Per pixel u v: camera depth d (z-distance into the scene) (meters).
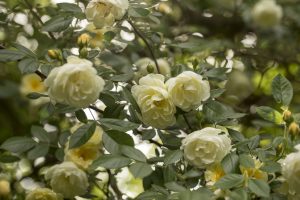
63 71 1.19
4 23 1.65
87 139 1.23
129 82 1.39
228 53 1.82
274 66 1.96
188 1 1.91
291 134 1.21
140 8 1.33
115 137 1.22
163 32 1.69
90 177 1.39
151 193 1.20
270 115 1.26
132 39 1.60
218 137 1.20
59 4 1.35
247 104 1.86
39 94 1.35
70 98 1.20
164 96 1.22
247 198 1.14
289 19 2.01
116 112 1.29
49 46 1.60
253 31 1.98
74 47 1.57
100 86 1.21
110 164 1.17
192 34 1.83
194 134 1.20
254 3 1.87
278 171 1.21
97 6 1.30
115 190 1.52
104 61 1.55
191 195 1.13
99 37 1.56
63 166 1.27
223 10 1.98
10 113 1.96
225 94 1.80
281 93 1.26
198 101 1.24
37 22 1.68
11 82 1.77
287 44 1.95
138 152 1.17
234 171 1.18
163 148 1.32
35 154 1.33
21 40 1.67
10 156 1.44
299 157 1.16
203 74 1.35
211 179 1.23
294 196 1.21
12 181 1.57
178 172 1.28
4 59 1.28
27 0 1.65
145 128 1.38
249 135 1.68
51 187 1.34
